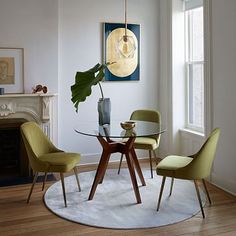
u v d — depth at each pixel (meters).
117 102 5.18
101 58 5.02
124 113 5.23
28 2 4.50
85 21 4.89
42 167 3.35
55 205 3.39
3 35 4.43
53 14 4.62
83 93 3.72
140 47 5.23
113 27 5.03
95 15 4.93
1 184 4.08
